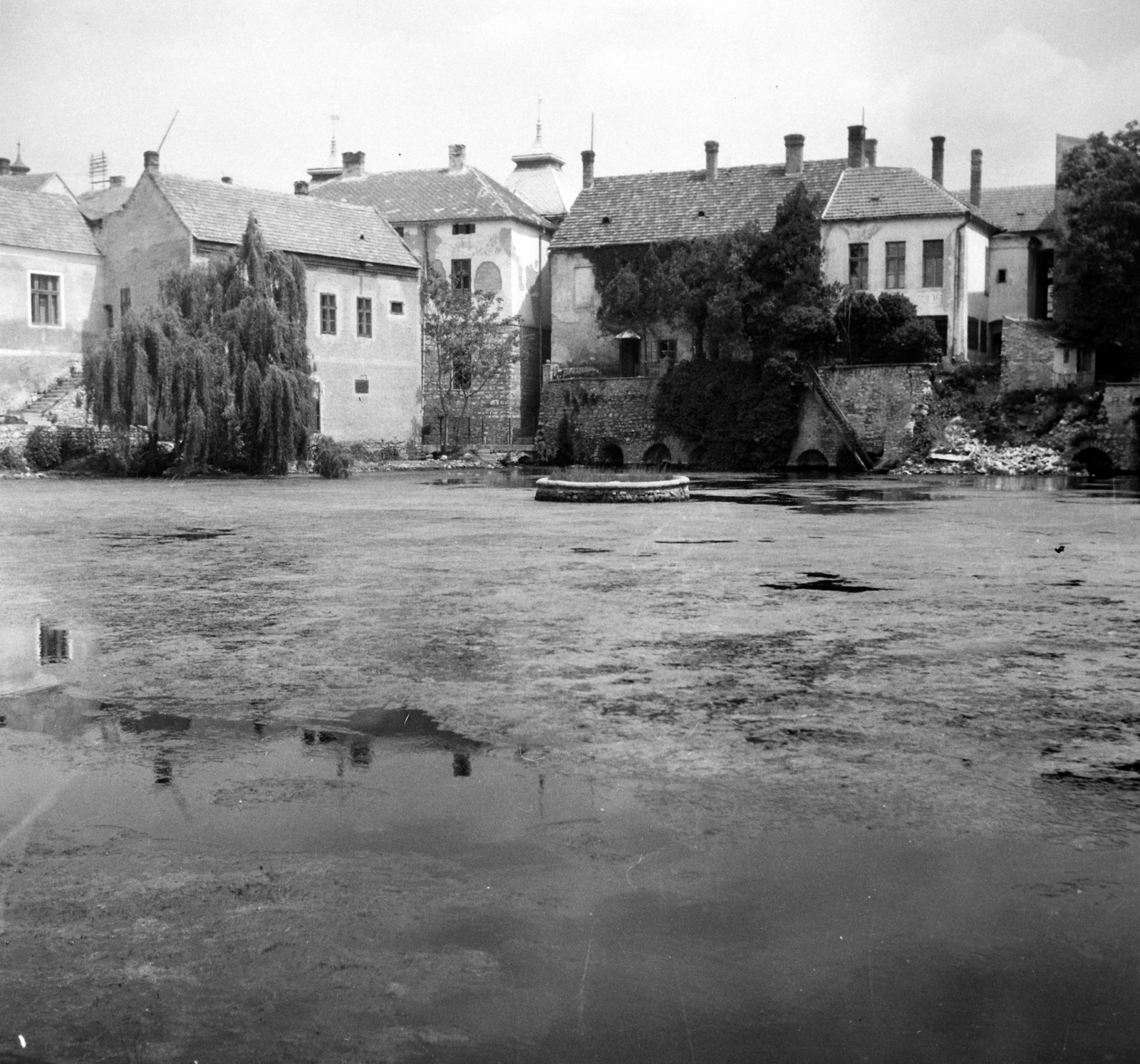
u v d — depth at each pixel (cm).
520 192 7381
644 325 6062
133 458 4675
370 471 5372
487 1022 375
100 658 954
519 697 812
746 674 890
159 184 5294
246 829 543
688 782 616
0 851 516
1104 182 5206
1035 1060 353
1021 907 457
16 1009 383
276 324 4653
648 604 1262
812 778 625
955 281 5700
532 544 1959
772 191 6297
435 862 502
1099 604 1260
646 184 6588
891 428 5453
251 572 1562
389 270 5950
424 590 1372
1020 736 710
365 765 647
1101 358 5600
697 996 390
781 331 5562
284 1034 368
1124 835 538
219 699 805
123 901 463
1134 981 399
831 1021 374
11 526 2350
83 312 5431
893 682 863
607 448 6141
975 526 2384
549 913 451
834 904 460
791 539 2075
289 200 5788
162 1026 373
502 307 6519
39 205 5403
